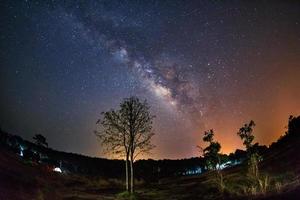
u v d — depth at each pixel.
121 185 53.50
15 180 37.50
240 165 55.34
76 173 64.81
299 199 23.14
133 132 44.66
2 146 59.56
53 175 54.56
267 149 61.56
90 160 82.31
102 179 59.00
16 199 29.42
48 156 71.31
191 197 37.38
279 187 28.30
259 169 44.34
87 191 45.59
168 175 70.75
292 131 62.34
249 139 38.78
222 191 35.59
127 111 45.00
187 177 63.00
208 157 40.91
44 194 34.78
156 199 39.38
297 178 30.19
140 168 76.75
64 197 37.00
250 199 27.53
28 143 71.88
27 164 53.88
